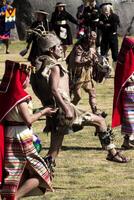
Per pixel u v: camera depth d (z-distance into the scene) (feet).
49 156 39.86
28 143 33.42
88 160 47.44
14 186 33.12
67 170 44.65
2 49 126.41
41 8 138.31
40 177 33.63
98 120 40.60
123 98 48.19
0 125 33.19
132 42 48.01
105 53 96.48
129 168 45.34
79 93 58.75
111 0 142.31
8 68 33.19
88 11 99.04
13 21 121.19
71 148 51.03
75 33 139.44
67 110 39.73
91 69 58.49
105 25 95.61
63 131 40.45
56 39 40.09
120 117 48.60
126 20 142.82
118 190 39.96
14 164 33.30
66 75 40.45
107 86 84.69
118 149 50.31
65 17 101.96
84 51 57.62
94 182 41.75
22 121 33.37
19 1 139.03
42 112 33.65
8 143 33.40
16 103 32.83
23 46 130.82
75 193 39.37
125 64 47.85
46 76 39.45
